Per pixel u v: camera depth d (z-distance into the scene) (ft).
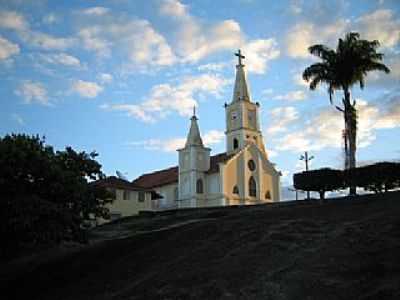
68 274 91.25
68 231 91.40
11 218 81.51
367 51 139.54
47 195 89.30
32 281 92.27
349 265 61.11
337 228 75.66
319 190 107.65
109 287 76.59
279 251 70.85
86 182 98.48
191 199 241.35
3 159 84.43
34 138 96.32
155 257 85.15
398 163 100.68
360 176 102.99
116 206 203.72
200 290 63.46
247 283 62.23
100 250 100.94
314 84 142.00
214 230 90.22
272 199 256.32
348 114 134.41
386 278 55.36
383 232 69.10
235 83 271.69
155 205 255.09
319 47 142.20
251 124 264.52
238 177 246.88
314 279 59.21
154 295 65.77
